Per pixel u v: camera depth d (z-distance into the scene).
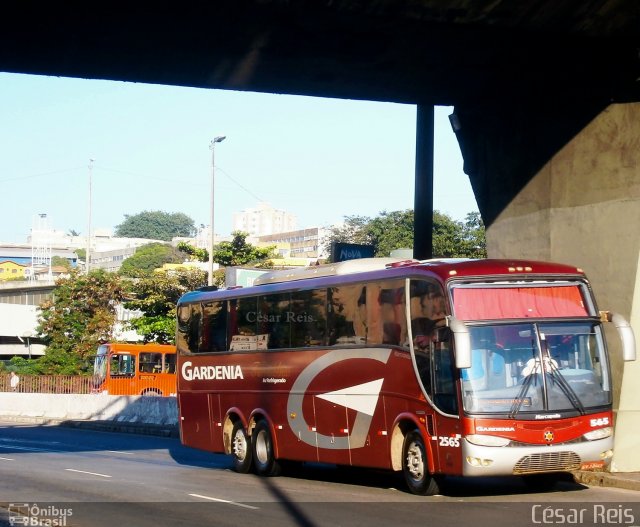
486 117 18.08
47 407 42.41
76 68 15.19
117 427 35.09
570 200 16.42
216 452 19.17
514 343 12.87
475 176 18.61
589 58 15.50
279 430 17.05
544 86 16.52
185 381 20.41
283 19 13.23
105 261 139.00
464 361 12.22
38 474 17.69
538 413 12.64
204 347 19.77
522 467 12.51
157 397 34.62
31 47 14.12
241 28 13.55
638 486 13.86
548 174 16.73
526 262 13.52
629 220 15.47
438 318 13.15
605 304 15.77
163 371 45.94
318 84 16.52
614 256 15.66
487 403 12.53
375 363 14.60
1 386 47.59
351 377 15.17
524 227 17.34
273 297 17.50
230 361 18.77
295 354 16.70
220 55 14.67
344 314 15.50
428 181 19.00
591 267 16.02
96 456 22.55
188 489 15.04
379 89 17.11
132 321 49.69
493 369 12.70
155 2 12.55
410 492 14.10
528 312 13.10
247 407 18.12
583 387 13.02
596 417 12.98
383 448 14.39
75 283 54.84
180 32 13.62
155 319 48.25
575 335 13.21
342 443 15.37
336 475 17.70
